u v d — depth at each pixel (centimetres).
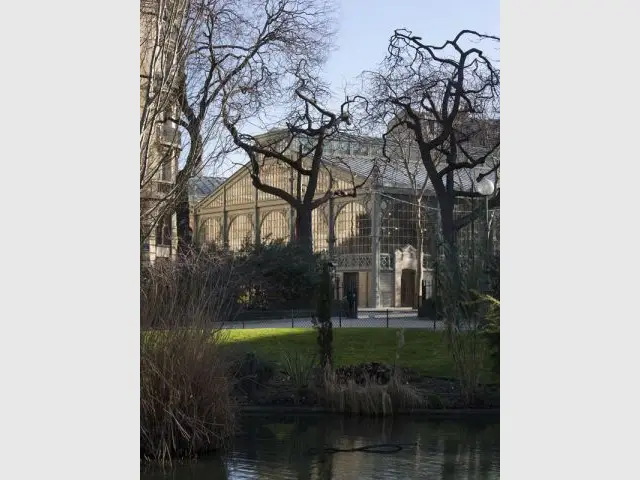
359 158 4831
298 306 3177
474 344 1284
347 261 4809
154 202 1187
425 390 1340
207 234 5634
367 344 1791
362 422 1164
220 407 947
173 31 1147
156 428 890
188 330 914
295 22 3089
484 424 1150
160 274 921
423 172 5122
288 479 807
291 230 5009
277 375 1407
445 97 3200
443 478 816
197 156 1243
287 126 3456
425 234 4706
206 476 818
